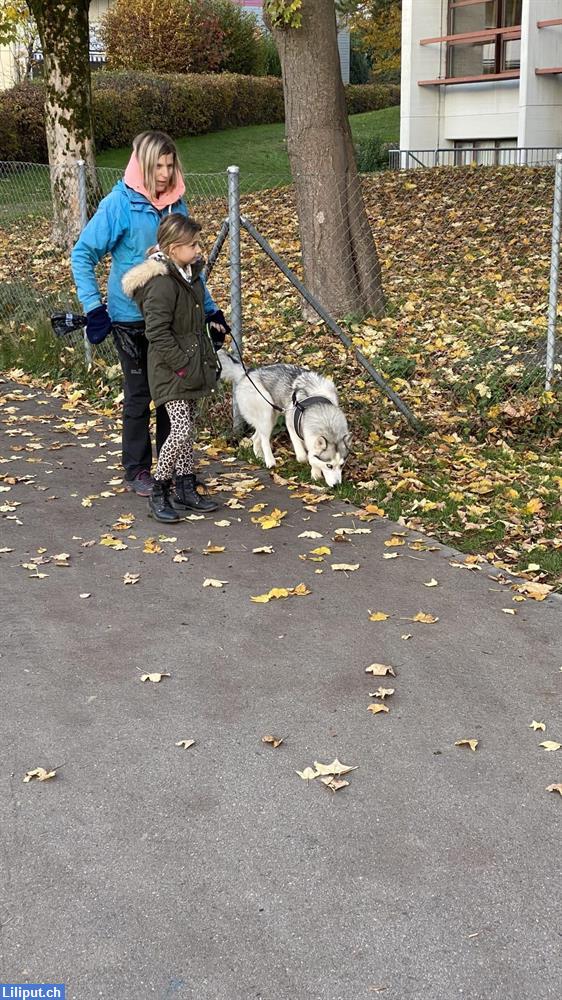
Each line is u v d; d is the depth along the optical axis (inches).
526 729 134.6
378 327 366.6
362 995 91.0
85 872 107.1
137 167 204.7
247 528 210.7
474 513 214.2
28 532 207.9
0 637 161.0
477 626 165.0
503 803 118.8
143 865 108.3
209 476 245.3
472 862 108.5
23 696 143.0
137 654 155.8
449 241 487.5
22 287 418.0
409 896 103.3
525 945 96.7
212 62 1189.7
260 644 159.0
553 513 215.0
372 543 202.2
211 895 103.7
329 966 94.3
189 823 115.3
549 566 187.0
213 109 1072.2
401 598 176.1
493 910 101.3
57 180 498.6
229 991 91.6
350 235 373.4
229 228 261.1
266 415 249.1
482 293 400.2
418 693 143.8
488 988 91.7
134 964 94.7
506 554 194.7
